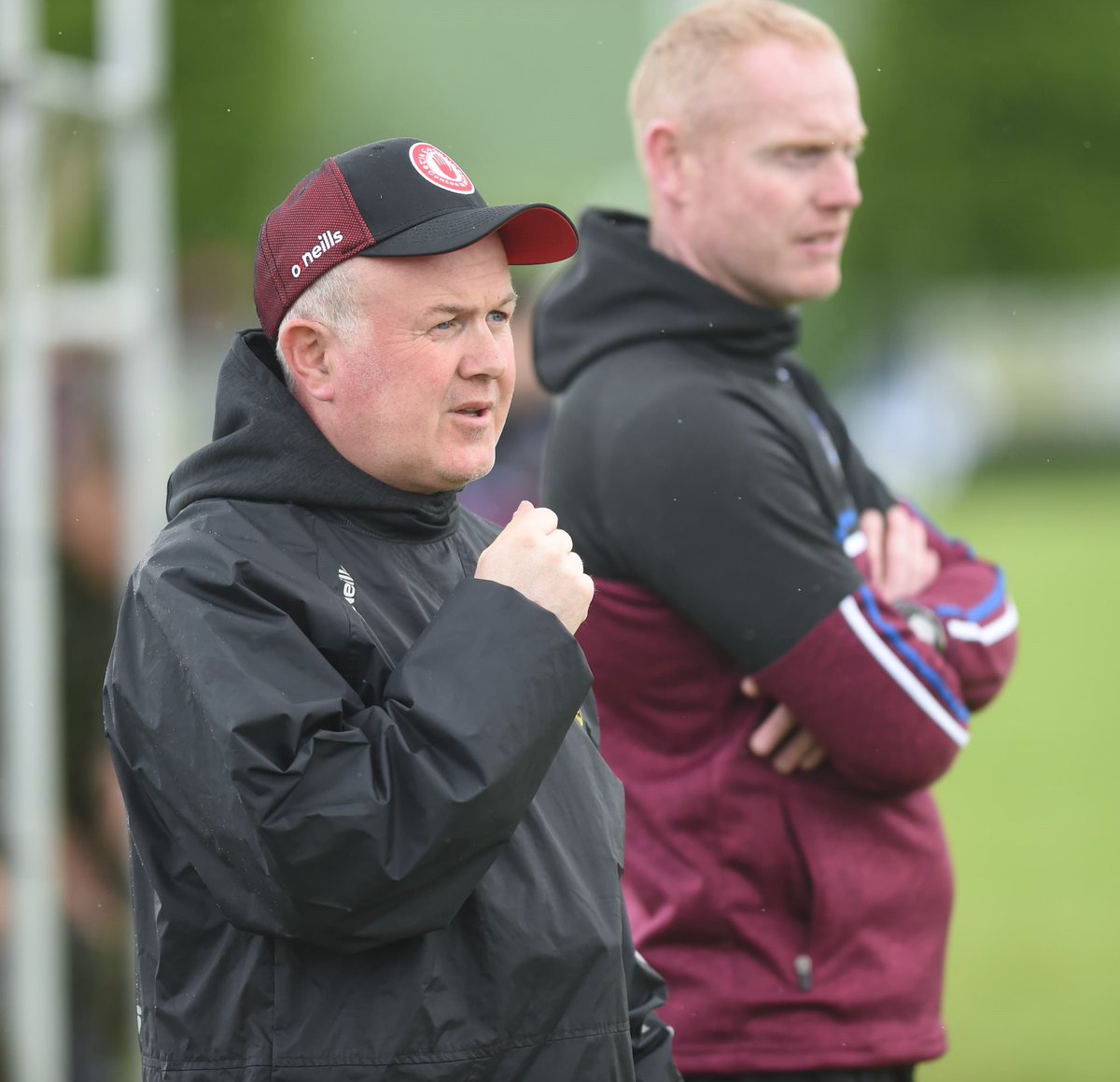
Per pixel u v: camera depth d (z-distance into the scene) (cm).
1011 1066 1783
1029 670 4262
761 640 990
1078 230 12488
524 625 716
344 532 762
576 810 790
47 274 1438
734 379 1045
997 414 8688
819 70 1075
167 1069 727
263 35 10100
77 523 1579
